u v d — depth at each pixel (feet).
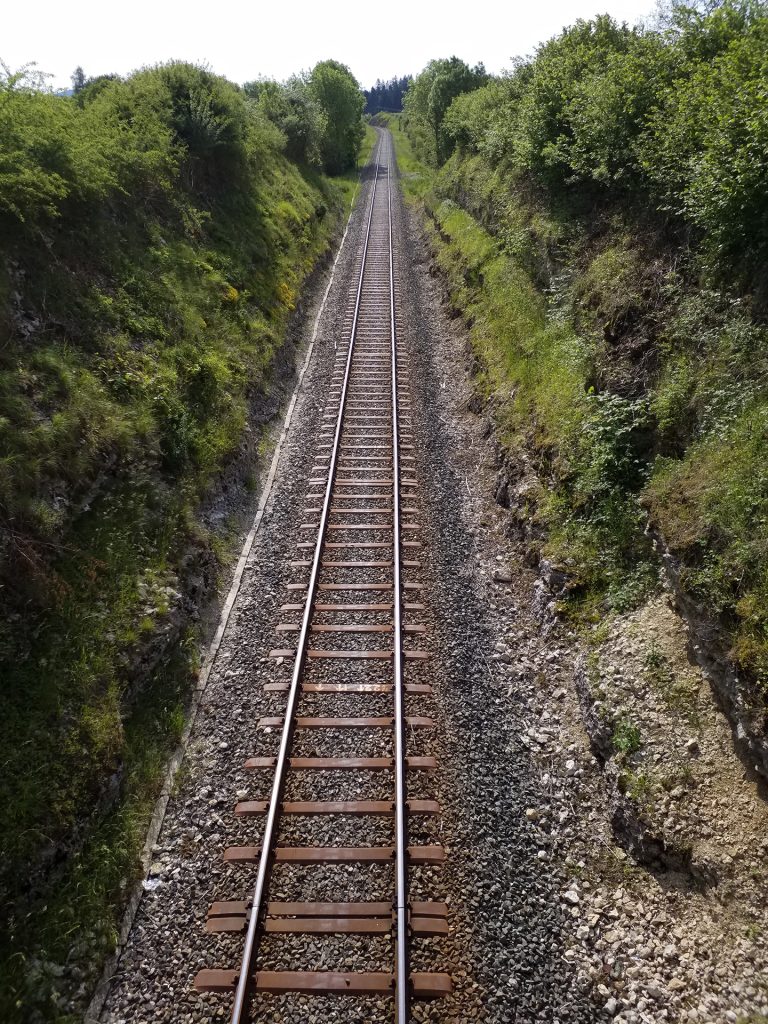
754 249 26.23
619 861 20.38
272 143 89.15
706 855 18.60
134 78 59.31
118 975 17.79
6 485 23.27
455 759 23.24
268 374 49.70
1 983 16.42
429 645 27.86
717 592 20.80
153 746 23.73
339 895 19.01
